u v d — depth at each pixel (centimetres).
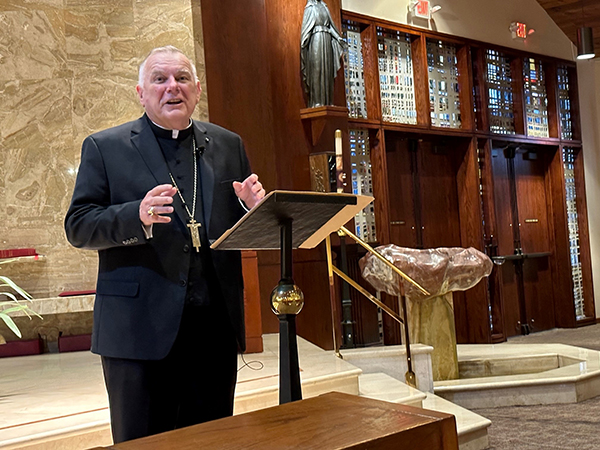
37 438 258
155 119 206
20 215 536
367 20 705
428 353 478
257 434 126
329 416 136
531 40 896
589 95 978
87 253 543
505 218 871
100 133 204
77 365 446
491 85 853
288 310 171
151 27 548
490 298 819
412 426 126
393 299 684
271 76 592
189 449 119
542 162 938
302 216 171
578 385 486
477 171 804
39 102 544
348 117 666
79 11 551
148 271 191
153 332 187
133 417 187
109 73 551
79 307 489
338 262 638
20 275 530
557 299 928
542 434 405
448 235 801
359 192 698
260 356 446
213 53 559
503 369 560
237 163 218
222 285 198
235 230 166
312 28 595
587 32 852
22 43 543
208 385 198
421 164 780
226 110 562
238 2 577
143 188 197
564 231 925
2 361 490
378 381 438
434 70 791
